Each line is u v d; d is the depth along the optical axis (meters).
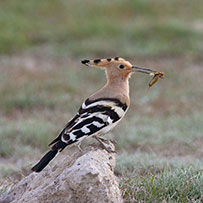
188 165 9.07
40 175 7.28
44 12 28.89
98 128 7.03
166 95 17.70
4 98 16.84
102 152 6.95
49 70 20.67
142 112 16.14
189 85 18.75
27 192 7.06
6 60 22.25
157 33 24.88
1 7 28.83
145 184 7.61
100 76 19.64
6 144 12.59
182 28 25.11
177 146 12.41
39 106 16.53
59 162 7.29
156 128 14.04
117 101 7.39
